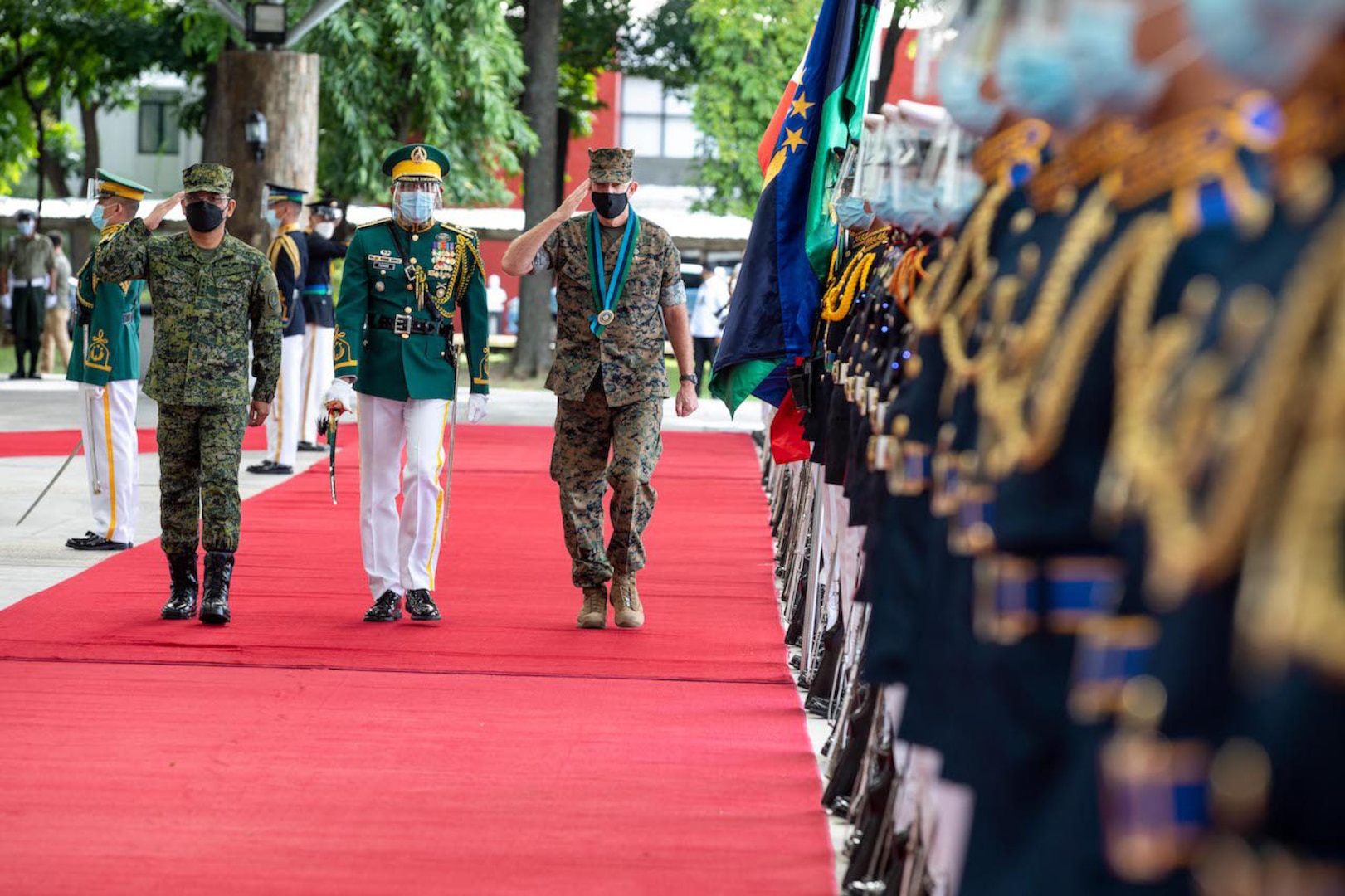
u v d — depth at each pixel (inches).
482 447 1622.8
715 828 484.4
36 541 995.9
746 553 1035.9
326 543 1031.0
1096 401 209.3
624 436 768.9
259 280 786.8
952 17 295.7
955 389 263.0
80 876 434.6
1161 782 170.1
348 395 762.8
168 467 782.5
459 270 783.7
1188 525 172.4
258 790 514.0
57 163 4015.8
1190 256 198.5
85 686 644.7
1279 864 158.7
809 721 617.0
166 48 3046.3
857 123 663.1
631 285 767.1
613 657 723.4
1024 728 219.0
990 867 220.1
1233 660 166.2
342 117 2532.0
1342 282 158.2
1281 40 166.7
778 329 661.9
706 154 3137.3
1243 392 167.6
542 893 428.1
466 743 574.9
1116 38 210.5
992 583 227.5
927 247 383.6
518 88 2608.3
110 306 964.0
